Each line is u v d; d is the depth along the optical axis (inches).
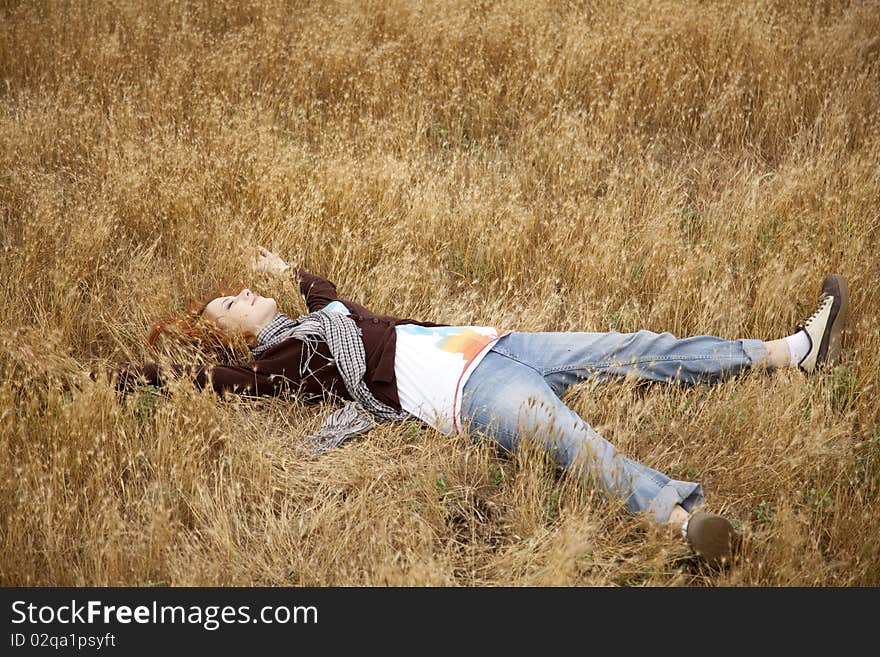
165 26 225.9
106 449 118.0
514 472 123.0
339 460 124.6
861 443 119.0
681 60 209.8
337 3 234.4
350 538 112.7
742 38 212.5
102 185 168.4
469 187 179.5
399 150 191.8
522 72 210.2
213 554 107.7
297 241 162.6
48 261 151.8
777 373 132.2
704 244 166.4
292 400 135.6
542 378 127.1
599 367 132.4
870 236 166.2
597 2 235.5
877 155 181.2
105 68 207.2
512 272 161.3
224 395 130.0
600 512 113.2
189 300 145.1
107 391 122.1
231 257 155.5
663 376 134.1
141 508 113.7
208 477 119.6
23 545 106.3
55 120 186.5
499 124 206.4
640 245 166.4
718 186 189.5
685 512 109.9
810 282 150.5
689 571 108.6
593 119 199.0
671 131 204.8
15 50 210.2
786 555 105.4
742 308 149.4
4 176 168.7
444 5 227.5
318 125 197.5
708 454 124.0
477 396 122.9
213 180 171.6
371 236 164.6
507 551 109.8
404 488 119.3
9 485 108.7
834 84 203.0
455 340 130.0
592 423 129.6
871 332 138.5
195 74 209.8
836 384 132.3
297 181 172.7
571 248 161.2
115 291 152.2
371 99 201.2
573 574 102.2
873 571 106.0
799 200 174.6
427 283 157.0
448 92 208.1
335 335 131.2
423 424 129.3
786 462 117.3
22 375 128.3
